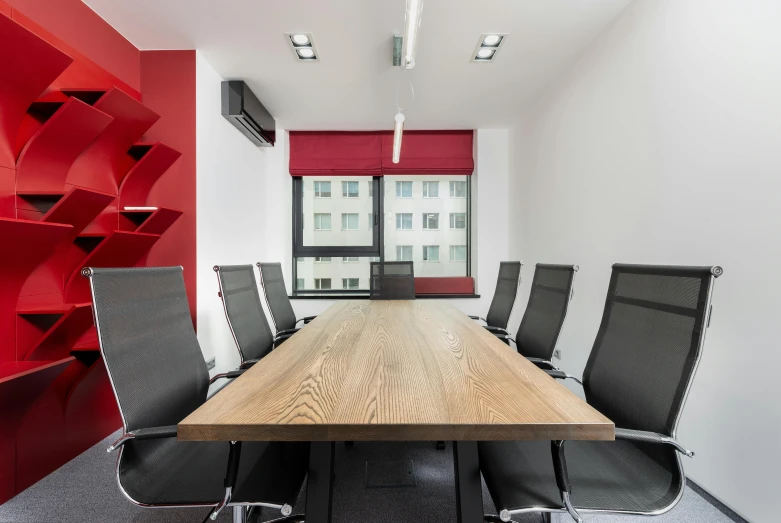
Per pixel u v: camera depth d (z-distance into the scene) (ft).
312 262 15.35
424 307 9.48
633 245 7.29
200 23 7.77
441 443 7.20
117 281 3.49
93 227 7.08
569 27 8.06
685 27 6.03
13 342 5.52
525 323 7.02
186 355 4.28
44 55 5.06
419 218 15.57
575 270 5.86
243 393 3.09
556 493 3.12
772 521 4.61
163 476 3.42
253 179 12.49
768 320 4.72
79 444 6.75
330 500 3.04
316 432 2.52
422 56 9.10
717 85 5.46
